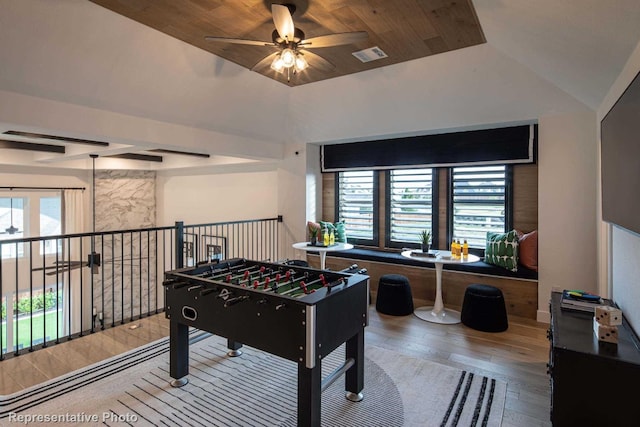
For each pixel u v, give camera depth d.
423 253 4.12
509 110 3.76
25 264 6.16
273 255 5.99
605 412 1.68
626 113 1.70
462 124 4.12
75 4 2.43
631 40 1.70
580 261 3.55
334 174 5.75
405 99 4.04
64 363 2.79
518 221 4.26
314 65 3.54
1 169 5.85
